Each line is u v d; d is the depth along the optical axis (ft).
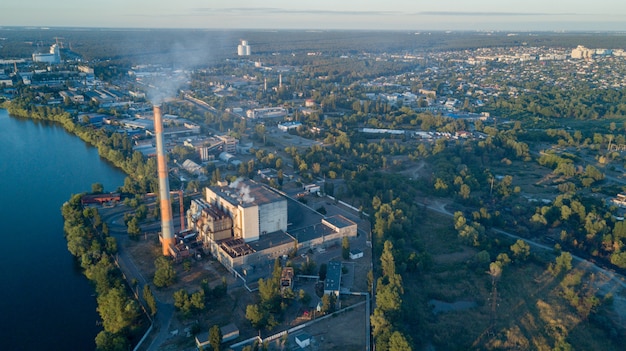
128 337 606.14
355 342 602.03
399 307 627.46
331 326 634.43
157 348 584.40
